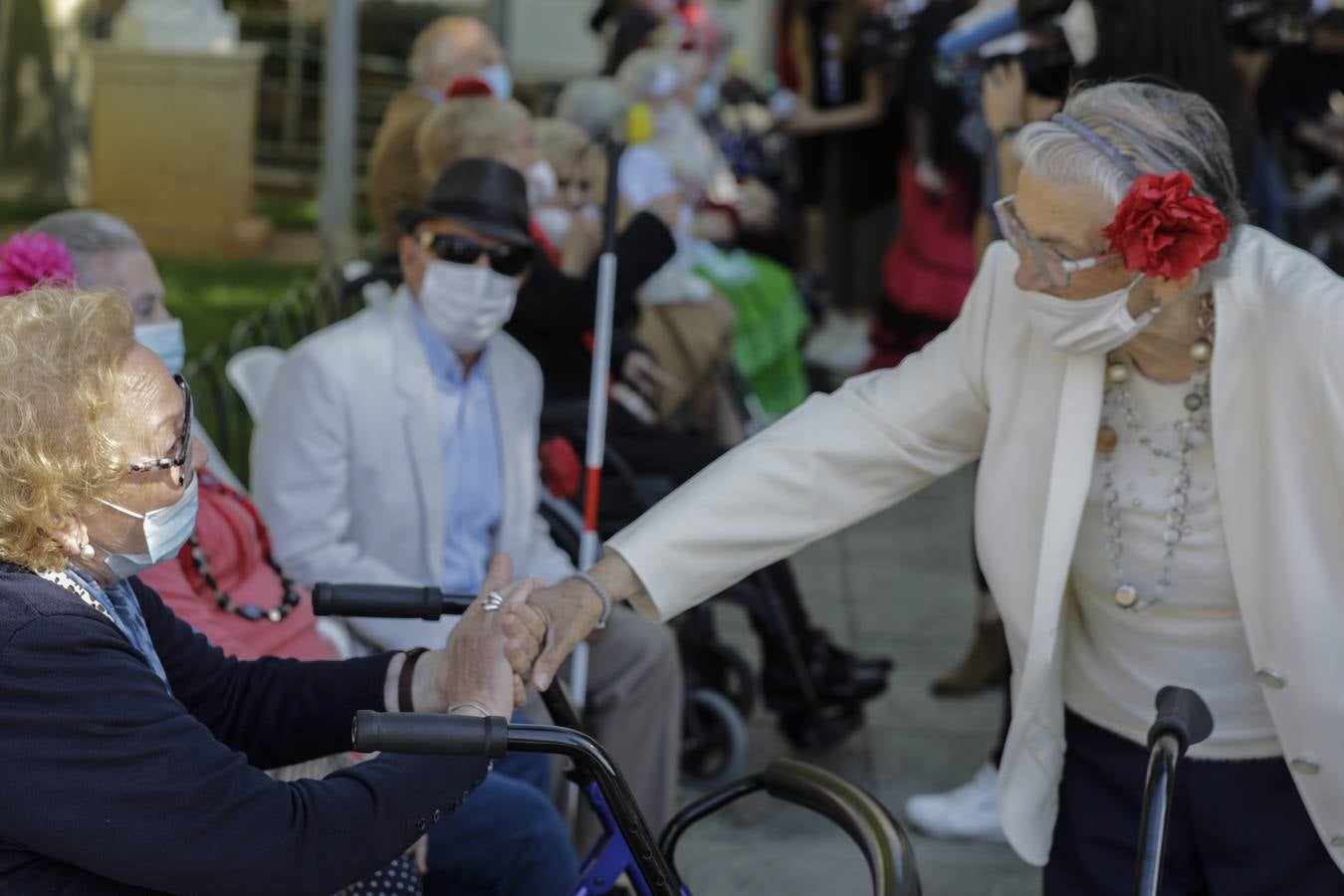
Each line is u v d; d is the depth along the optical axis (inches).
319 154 473.4
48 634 67.0
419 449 125.1
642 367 171.5
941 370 92.9
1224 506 84.9
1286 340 81.6
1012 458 89.3
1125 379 87.1
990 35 159.5
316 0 474.9
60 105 411.5
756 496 92.6
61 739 66.7
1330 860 89.5
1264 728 89.4
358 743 69.1
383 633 123.6
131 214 369.4
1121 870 92.7
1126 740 92.4
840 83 353.7
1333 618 83.3
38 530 68.4
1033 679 89.9
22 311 69.6
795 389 271.7
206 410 205.8
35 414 67.4
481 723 70.2
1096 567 90.4
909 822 156.8
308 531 122.6
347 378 123.8
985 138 174.1
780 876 147.9
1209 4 126.3
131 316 72.5
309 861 70.9
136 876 68.1
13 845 67.8
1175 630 89.3
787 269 290.2
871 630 210.1
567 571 135.3
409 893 95.6
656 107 230.5
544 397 161.6
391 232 154.5
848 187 356.2
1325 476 82.0
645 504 150.5
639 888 93.9
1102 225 80.0
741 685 169.9
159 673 75.2
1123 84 84.3
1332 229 283.1
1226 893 91.7
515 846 108.7
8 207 396.2
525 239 124.6
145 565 72.1
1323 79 276.2
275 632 111.8
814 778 82.1
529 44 478.6
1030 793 93.1
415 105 162.7
